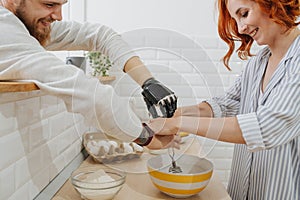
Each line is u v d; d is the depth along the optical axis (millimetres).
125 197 1151
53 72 862
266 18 1168
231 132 1090
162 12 2316
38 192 1146
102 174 1175
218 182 1331
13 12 918
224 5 1368
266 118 1094
